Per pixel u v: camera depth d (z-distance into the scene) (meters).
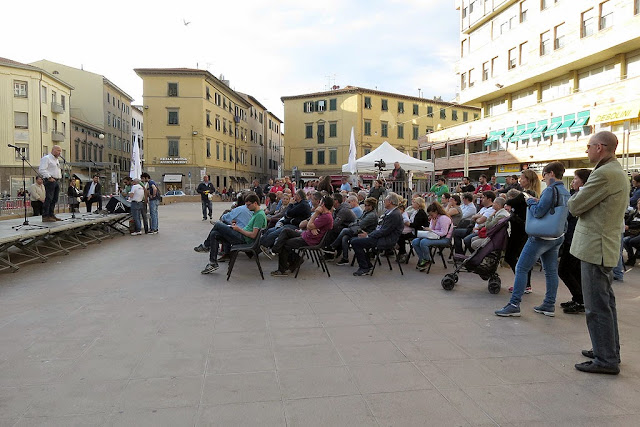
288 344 4.26
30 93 43.25
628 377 3.56
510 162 33.50
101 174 58.28
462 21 40.06
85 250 10.24
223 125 54.56
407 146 58.66
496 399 3.18
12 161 42.09
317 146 57.81
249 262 8.76
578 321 5.04
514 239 6.30
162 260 8.94
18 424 2.85
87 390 3.31
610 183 3.59
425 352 4.06
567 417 2.94
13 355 3.99
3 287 6.59
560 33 27.91
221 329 4.71
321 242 7.34
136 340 4.37
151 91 47.16
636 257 8.63
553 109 28.64
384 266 8.48
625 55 24.98
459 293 6.32
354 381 3.46
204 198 18.22
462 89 40.44
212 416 2.95
